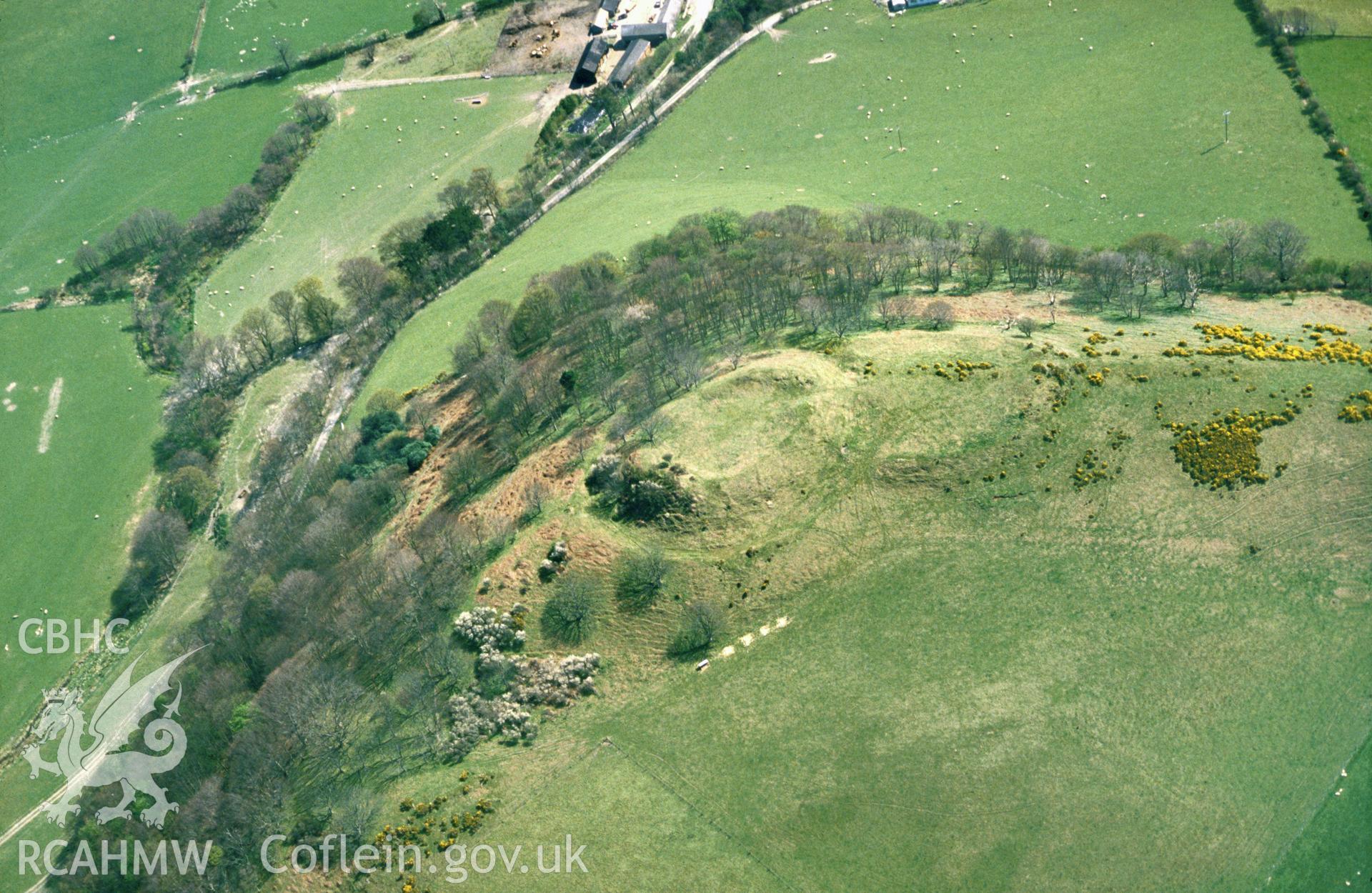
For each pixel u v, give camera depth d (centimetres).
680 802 13688
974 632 14762
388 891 13312
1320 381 16525
